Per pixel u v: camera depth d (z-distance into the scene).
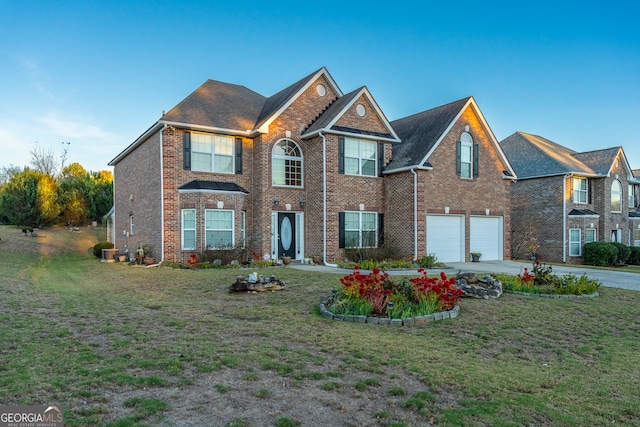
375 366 5.62
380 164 21.22
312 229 19.86
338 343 6.67
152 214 18.73
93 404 4.18
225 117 19.69
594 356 6.68
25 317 7.84
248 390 4.67
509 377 5.46
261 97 23.69
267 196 19.22
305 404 4.36
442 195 21.47
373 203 20.91
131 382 4.76
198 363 5.51
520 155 30.27
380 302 8.88
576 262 27.59
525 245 28.58
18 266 17.58
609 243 27.19
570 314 9.48
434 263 19.09
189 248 18.03
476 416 4.21
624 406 4.67
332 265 18.52
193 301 10.02
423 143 21.48
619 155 30.67
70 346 6.11
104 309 8.88
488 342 7.22
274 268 16.69
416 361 5.89
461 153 22.39
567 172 26.69
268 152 19.34
